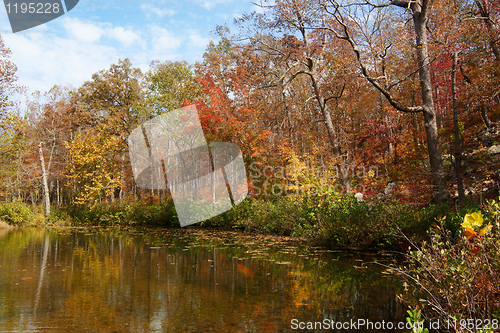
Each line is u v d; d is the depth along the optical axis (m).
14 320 3.90
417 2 11.03
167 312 4.21
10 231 15.72
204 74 16.72
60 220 19.70
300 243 10.74
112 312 4.20
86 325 3.74
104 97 25.97
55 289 5.32
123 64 26.91
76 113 26.95
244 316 4.04
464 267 2.93
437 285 3.23
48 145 30.73
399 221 7.98
